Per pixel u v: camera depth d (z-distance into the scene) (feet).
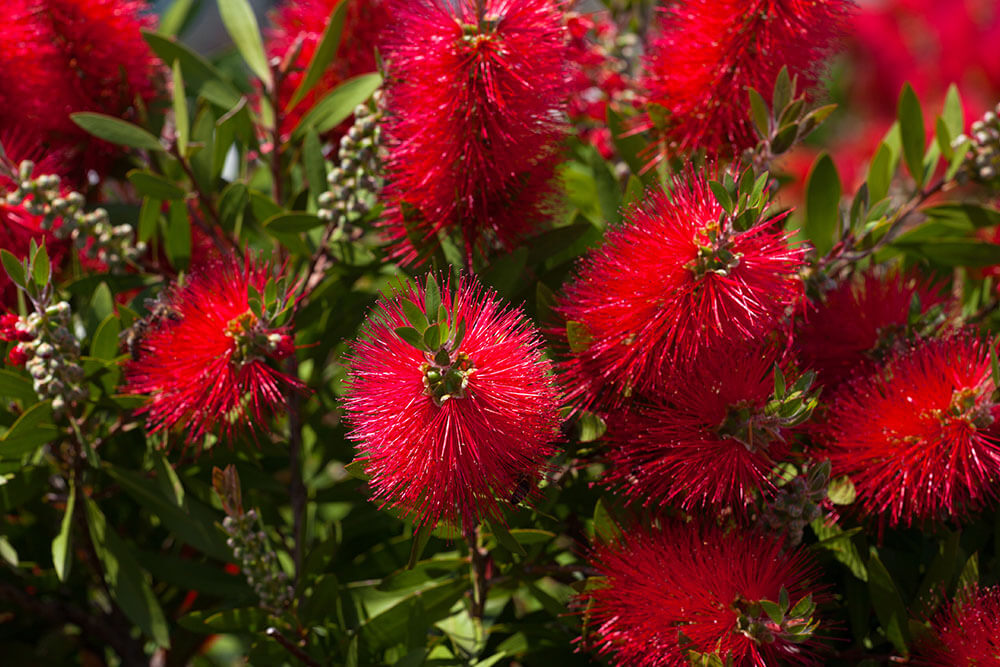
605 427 1.98
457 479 1.81
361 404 1.82
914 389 1.93
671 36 2.09
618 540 1.95
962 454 1.90
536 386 1.80
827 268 2.14
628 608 1.92
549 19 1.96
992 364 1.87
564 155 2.17
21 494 2.18
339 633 2.08
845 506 2.01
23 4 2.18
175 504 2.11
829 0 2.01
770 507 1.92
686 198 1.87
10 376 2.08
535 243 2.09
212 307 1.97
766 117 1.98
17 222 2.14
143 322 2.06
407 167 2.02
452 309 1.81
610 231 1.95
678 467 1.91
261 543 2.04
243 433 2.11
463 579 2.08
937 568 1.98
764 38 2.01
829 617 2.06
